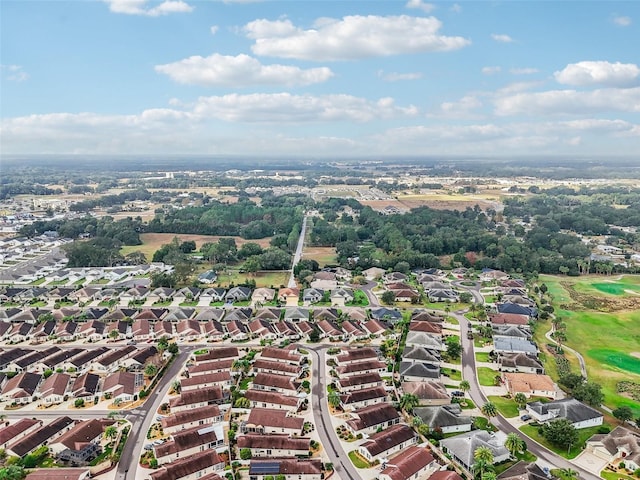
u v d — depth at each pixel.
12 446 127.19
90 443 131.00
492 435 133.38
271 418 141.62
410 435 134.75
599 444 130.50
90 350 193.25
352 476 120.62
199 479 116.94
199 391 154.75
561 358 192.88
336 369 178.50
